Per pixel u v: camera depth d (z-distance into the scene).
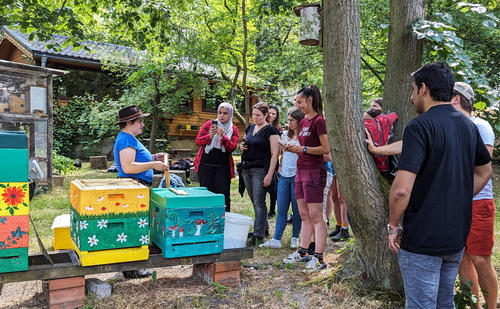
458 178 2.03
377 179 3.30
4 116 8.14
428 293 2.03
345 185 3.34
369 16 10.49
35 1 7.32
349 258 3.62
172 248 3.31
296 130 4.60
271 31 17.02
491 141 2.84
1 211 2.75
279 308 3.14
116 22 8.71
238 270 3.64
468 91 2.83
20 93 8.38
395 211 2.03
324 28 3.25
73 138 15.71
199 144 4.92
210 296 3.36
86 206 2.98
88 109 15.38
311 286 3.55
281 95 16.66
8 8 7.16
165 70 13.70
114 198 3.07
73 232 3.32
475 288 2.98
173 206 3.28
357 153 3.18
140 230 3.18
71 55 14.35
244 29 12.33
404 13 3.62
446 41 3.25
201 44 12.10
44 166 8.73
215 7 12.76
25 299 3.29
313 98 3.96
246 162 5.12
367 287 3.36
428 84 2.12
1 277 2.77
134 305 3.14
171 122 17.69
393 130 3.65
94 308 3.04
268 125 5.07
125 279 3.79
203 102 18.56
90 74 16.48
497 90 3.50
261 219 5.10
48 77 8.66
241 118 13.77
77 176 11.16
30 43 14.22
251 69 14.48
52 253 3.26
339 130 3.20
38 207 7.18
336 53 3.13
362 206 3.33
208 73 14.57
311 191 3.94
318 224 4.00
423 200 2.01
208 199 3.44
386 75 3.81
